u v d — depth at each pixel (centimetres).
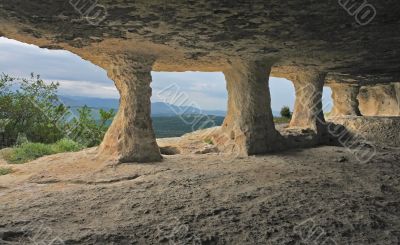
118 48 510
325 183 421
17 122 1080
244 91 652
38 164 545
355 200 357
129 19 382
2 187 415
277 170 496
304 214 319
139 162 537
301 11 361
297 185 411
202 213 320
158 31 428
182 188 401
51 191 393
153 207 338
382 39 476
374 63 661
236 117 664
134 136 545
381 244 261
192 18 379
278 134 681
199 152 662
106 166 505
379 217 312
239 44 500
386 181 439
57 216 315
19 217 310
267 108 665
